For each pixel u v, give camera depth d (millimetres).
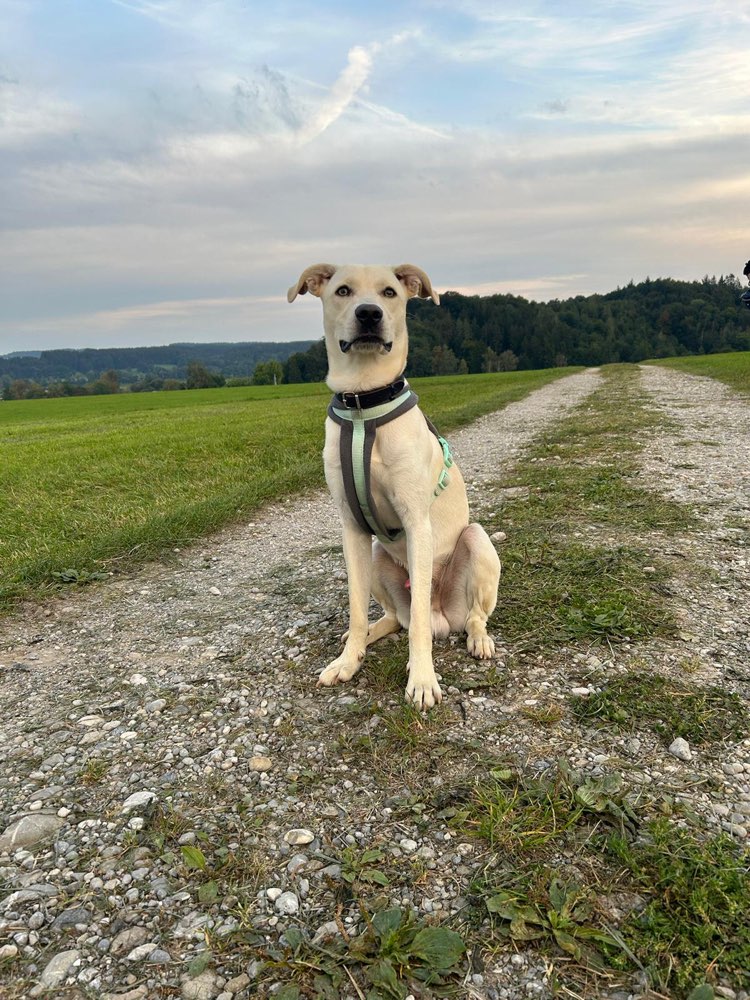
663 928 694
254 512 2648
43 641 1507
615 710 1024
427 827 845
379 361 1158
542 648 1224
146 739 1074
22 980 698
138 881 802
